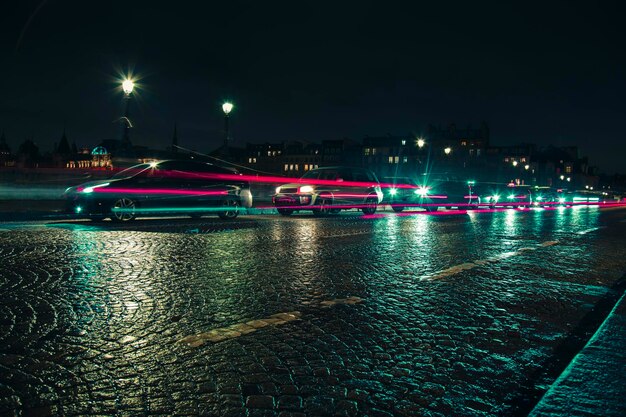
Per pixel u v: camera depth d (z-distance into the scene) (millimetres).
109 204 11828
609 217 21109
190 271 5613
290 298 4441
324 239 9172
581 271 6250
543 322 3830
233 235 9516
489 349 3158
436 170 102438
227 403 2291
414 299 4512
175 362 2801
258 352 2992
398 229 11820
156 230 10102
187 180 13227
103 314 3754
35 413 2164
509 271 6141
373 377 2648
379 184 18828
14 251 6723
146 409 2221
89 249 7062
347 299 4438
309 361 2863
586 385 2393
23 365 2705
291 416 2174
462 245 8812
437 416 2213
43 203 15109
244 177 14883
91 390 2410
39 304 3990
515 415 2240
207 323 3594
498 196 29250
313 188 16344
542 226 14195
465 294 4770
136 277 5188
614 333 3258
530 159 112812
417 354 3033
